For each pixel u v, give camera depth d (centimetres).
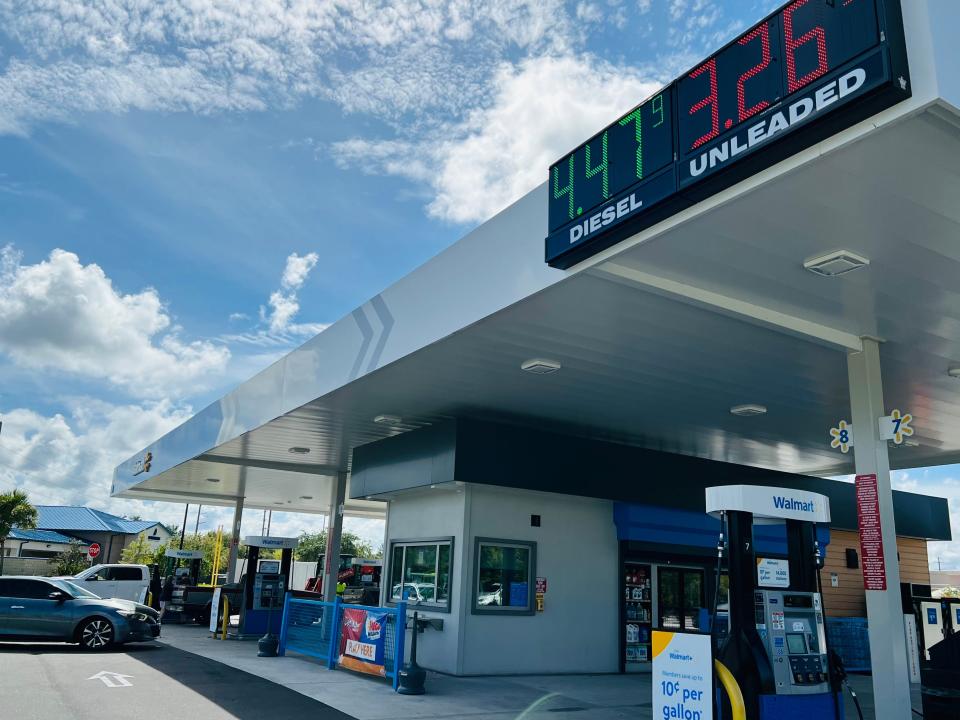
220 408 1700
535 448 1355
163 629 1939
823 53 485
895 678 805
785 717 628
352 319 1176
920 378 1084
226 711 862
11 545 5653
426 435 1380
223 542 5600
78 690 950
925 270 740
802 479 1745
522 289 802
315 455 1805
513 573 1366
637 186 613
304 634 1370
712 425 1421
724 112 545
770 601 660
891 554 848
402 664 1084
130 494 2652
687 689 650
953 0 479
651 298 816
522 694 1102
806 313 859
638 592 1495
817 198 609
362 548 7756
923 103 451
